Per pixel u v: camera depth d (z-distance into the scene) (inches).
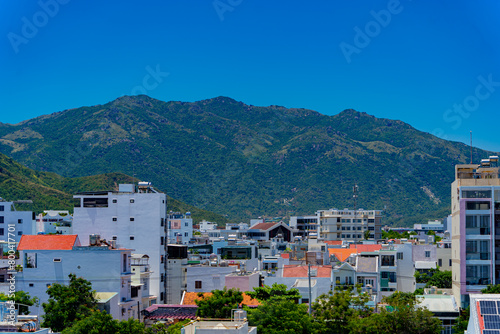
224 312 3270.2
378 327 3196.4
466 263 3914.9
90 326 2778.1
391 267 4643.2
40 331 2298.2
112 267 3590.1
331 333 3282.5
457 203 4069.9
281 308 3070.9
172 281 4803.2
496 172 4197.8
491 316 2503.7
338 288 3631.9
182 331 2229.3
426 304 3693.4
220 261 4817.9
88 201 4889.3
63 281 3609.7
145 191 5118.1
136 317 3690.9
